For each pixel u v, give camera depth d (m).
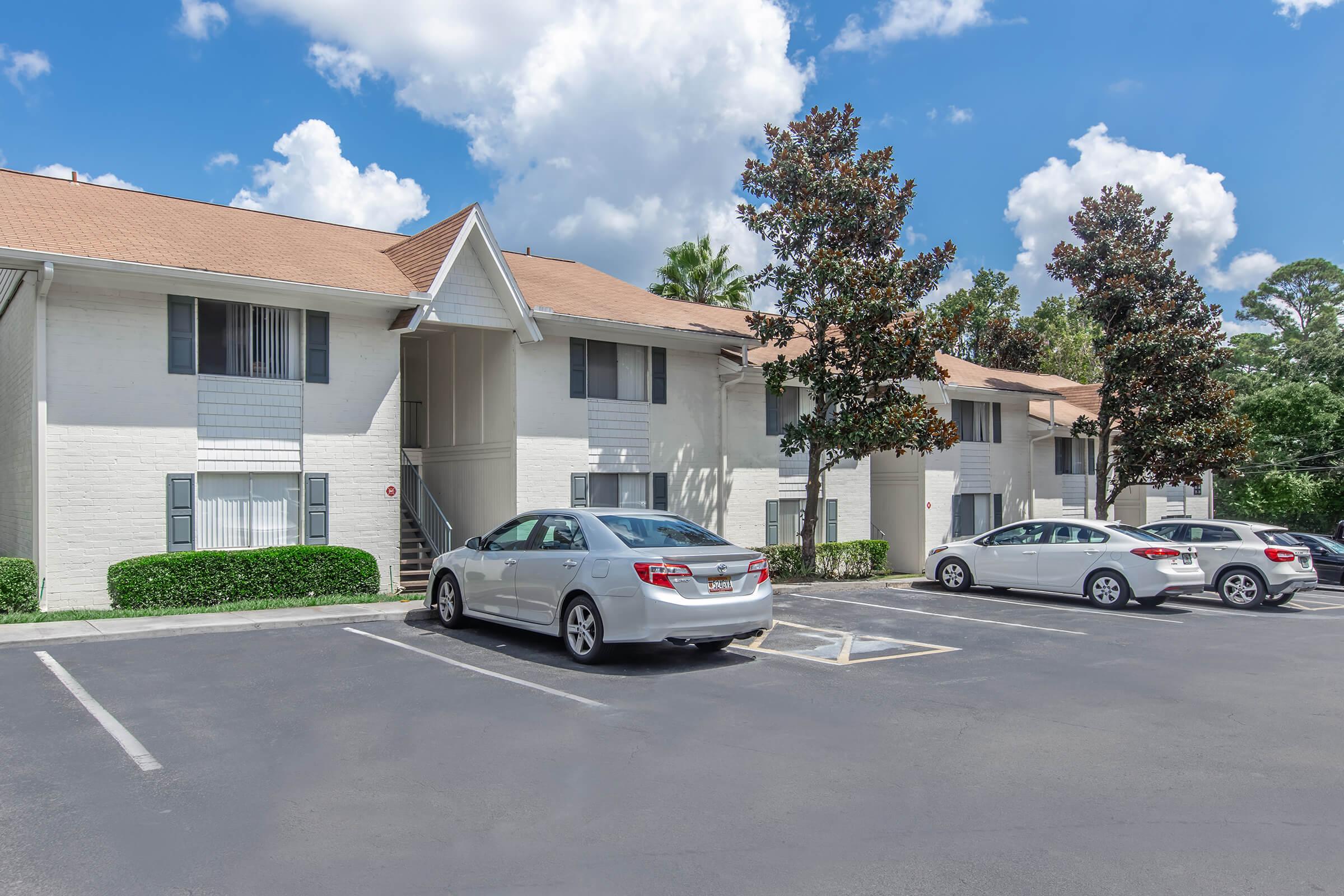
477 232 15.97
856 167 19.61
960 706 7.89
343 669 9.02
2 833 4.77
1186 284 25.64
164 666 9.03
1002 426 27.94
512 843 4.71
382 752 6.26
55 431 12.66
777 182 19.73
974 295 52.00
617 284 22.25
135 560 12.88
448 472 18.86
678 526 10.17
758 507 21.11
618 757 6.21
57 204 14.68
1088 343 48.69
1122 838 4.88
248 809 5.16
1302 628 13.56
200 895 4.07
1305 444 38.03
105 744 6.40
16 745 6.34
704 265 31.44
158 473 13.48
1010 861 4.55
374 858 4.49
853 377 18.53
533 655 9.80
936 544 25.53
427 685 8.34
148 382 13.42
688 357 19.73
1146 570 14.92
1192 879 4.36
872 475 26.44
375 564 14.97
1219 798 5.57
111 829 4.84
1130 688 8.82
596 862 4.48
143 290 13.39
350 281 14.94
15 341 14.84
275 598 13.82
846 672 9.32
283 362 14.80
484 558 10.89
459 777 5.77
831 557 21.31
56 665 9.06
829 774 5.92
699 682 8.69
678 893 4.15
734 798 5.45
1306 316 63.84
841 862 4.52
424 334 18.77
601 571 9.22
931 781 5.82
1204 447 24.61
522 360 16.91
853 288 18.30
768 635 11.70
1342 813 5.32
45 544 12.54
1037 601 16.08
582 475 17.67
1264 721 7.57
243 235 16.06
